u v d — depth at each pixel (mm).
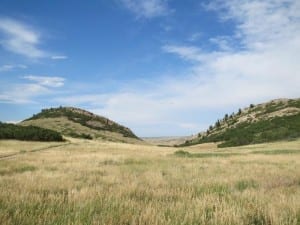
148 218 7461
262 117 161500
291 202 9219
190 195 10656
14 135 75375
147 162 28250
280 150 51125
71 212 8164
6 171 19734
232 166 23641
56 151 48750
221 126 194375
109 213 7930
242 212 8172
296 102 168375
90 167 22266
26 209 8102
